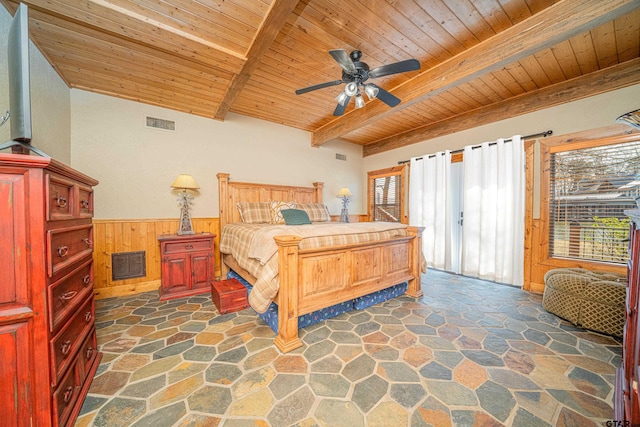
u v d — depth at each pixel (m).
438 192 4.36
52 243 1.04
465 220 3.91
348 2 1.87
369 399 1.36
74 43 2.14
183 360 1.71
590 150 2.88
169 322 2.31
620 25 2.06
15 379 0.91
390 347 1.89
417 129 4.82
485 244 3.70
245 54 2.29
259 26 1.97
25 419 0.93
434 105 3.77
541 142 3.23
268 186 4.35
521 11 1.94
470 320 2.38
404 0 1.85
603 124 2.77
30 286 0.94
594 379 1.52
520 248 3.36
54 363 1.02
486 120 3.78
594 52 2.45
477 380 1.52
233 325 2.25
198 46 2.16
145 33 2.00
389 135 5.32
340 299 2.28
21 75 1.04
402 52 2.46
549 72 2.83
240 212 3.81
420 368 1.64
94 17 1.82
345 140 5.68
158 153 3.37
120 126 3.11
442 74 2.62
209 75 2.70
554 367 1.65
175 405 1.30
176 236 3.10
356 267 2.44
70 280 1.25
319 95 3.48
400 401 1.34
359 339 2.01
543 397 1.37
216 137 3.86
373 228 2.69
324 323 2.31
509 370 1.62
